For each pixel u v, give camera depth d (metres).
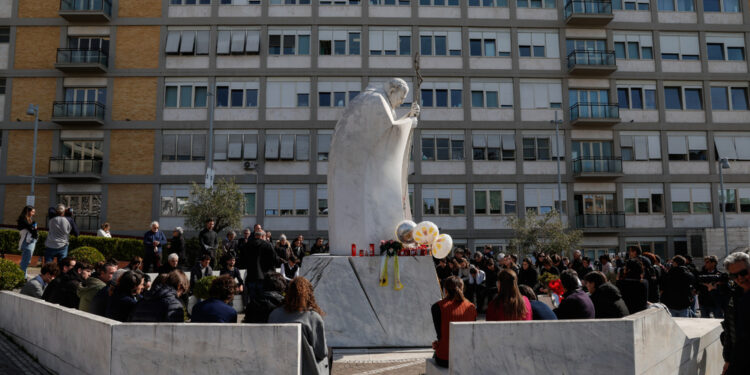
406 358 6.67
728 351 4.30
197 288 10.59
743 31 34.44
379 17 32.66
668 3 34.50
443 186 32.12
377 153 8.41
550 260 12.97
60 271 7.46
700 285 10.42
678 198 33.19
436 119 32.38
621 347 3.98
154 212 30.67
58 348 5.36
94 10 31.34
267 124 31.61
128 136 31.31
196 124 31.39
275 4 32.53
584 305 5.09
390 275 7.64
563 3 33.84
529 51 33.50
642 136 33.44
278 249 13.07
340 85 32.19
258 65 32.00
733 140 33.72
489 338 3.93
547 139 32.91
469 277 11.05
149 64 31.83
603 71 32.97
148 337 3.98
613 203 33.03
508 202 32.28
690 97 34.03
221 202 26.16
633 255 9.59
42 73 31.61
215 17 32.19
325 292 7.58
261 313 4.57
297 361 3.83
